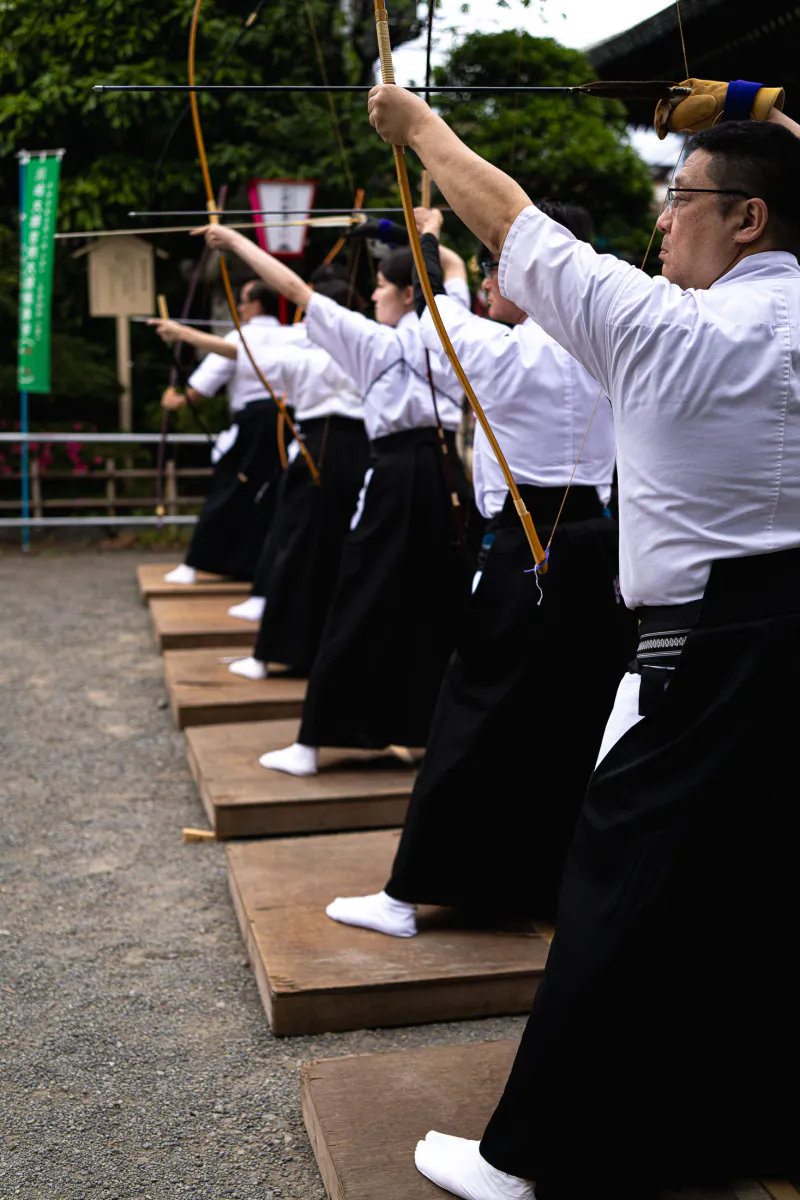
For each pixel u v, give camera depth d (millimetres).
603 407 2129
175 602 5520
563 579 2127
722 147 1369
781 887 1327
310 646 4020
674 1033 1365
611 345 1327
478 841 2279
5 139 8656
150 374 9672
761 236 1364
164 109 8188
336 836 2887
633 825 1355
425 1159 1622
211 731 3660
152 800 3500
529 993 2279
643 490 1345
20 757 3883
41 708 4441
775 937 1348
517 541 2166
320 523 3934
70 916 2734
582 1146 1387
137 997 2365
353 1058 1915
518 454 2131
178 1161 1857
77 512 8703
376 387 2924
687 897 1324
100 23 8156
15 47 8391
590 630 2158
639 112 3102
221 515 5719
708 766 1309
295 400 3896
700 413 1286
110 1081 2074
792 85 3260
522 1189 1461
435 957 2299
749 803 1304
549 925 2441
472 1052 1943
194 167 8516
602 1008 1350
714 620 1321
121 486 8953
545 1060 1382
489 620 2189
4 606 6242
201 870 2994
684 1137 1422
